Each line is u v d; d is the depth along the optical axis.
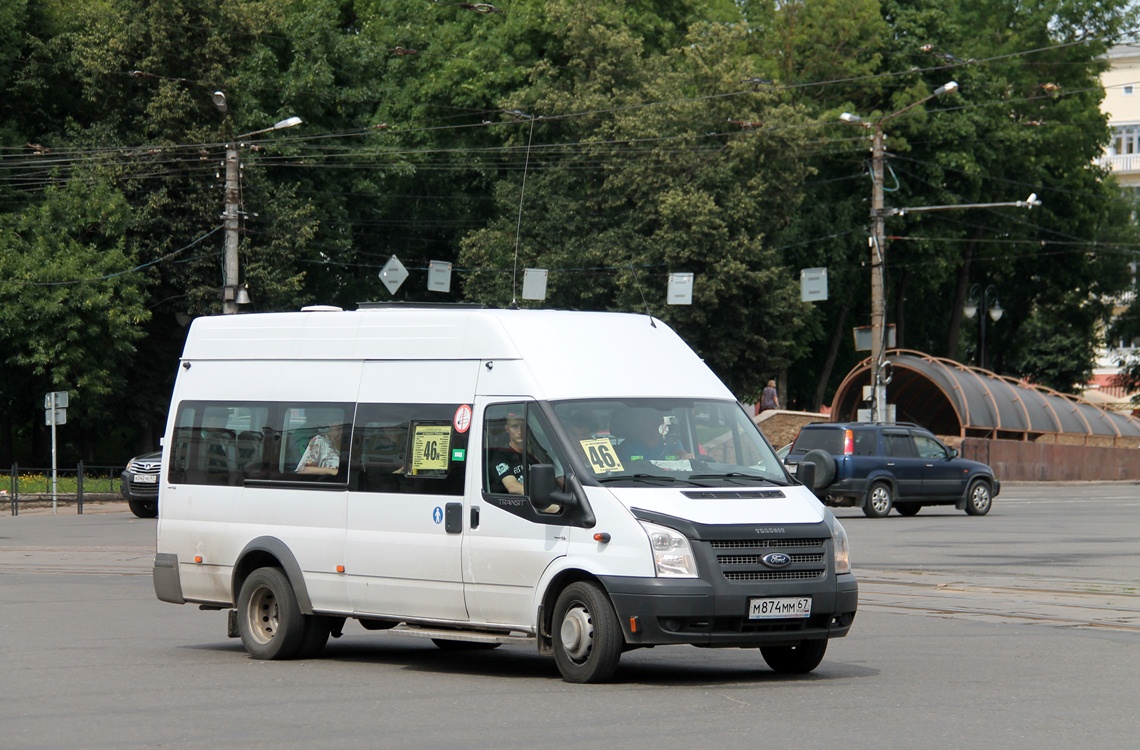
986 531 39.59
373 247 82.06
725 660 17.58
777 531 14.91
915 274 90.88
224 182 65.19
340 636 20.56
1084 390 135.38
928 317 103.81
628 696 14.41
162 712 13.82
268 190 67.00
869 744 11.73
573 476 15.28
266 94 72.31
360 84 74.69
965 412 71.31
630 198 69.25
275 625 18.14
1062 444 79.31
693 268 67.69
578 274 68.69
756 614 14.64
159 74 64.88
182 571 19.19
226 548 18.66
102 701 14.55
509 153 72.06
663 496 15.00
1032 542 35.50
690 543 14.59
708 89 69.81
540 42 73.88
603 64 69.19
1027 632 20.00
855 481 45.97
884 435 46.62
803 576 14.98
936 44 84.62
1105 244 97.31
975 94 84.88
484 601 15.98
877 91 83.25
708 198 66.62
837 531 15.45
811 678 15.77
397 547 16.78
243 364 18.97
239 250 65.12
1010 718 13.01
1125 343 120.56
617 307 68.31
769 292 68.69
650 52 76.56
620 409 15.95
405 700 14.45
